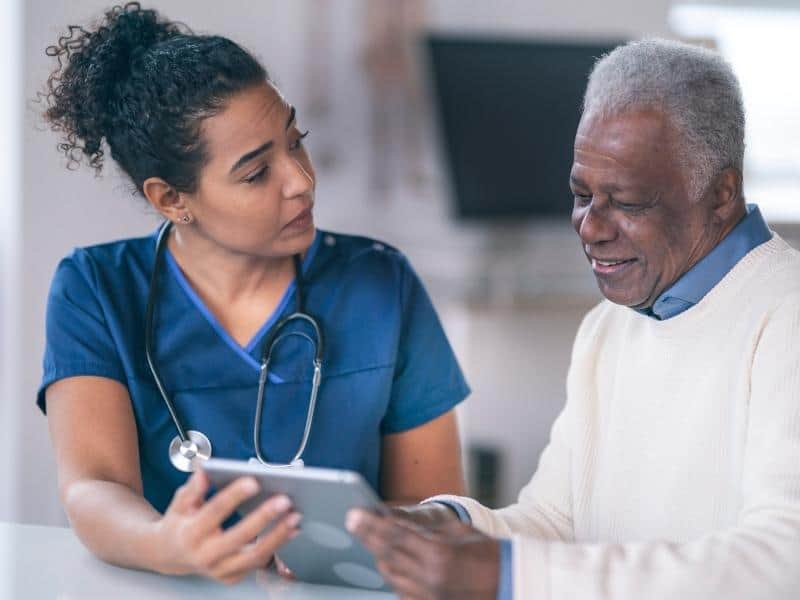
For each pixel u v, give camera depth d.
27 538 1.70
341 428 1.84
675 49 1.42
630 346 1.59
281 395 1.82
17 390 3.97
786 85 4.89
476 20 4.67
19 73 3.88
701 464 1.45
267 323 1.85
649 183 1.39
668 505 1.48
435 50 4.44
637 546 1.27
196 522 1.35
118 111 1.69
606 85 1.42
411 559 1.26
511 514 1.65
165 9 4.25
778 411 1.32
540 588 1.24
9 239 3.95
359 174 4.65
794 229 4.52
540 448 4.53
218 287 1.85
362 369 1.86
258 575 1.53
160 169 1.68
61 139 1.84
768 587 1.21
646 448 1.53
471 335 4.52
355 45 4.58
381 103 4.62
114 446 1.73
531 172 4.55
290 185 1.67
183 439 1.79
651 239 1.42
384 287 1.91
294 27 4.51
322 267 1.90
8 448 3.98
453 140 4.50
